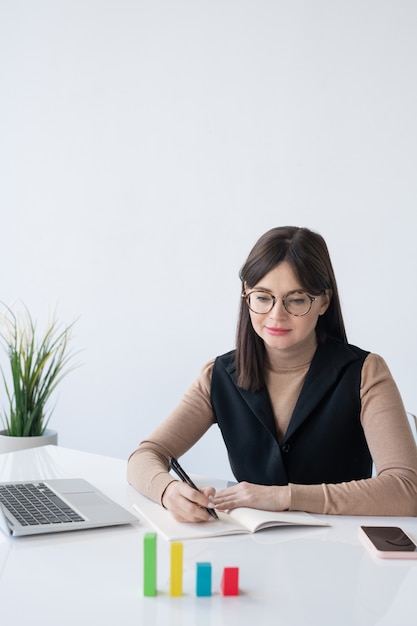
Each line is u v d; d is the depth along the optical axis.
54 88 3.58
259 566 1.19
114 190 3.45
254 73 3.09
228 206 3.17
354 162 2.90
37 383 2.85
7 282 3.79
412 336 2.82
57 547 1.25
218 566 1.19
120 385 3.47
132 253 3.41
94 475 1.72
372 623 0.99
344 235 2.94
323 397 1.73
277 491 1.49
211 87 3.19
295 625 0.98
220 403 1.83
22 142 3.70
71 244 3.58
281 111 3.04
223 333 3.19
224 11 3.14
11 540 1.28
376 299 2.89
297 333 1.65
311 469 1.75
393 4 2.79
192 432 1.84
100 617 1.00
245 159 3.12
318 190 2.97
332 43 2.92
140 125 3.37
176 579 1.07
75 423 3.61
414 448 1.62
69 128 3.55
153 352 3.38
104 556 1.22
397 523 1.44
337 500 1.48
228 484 1.77
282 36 3.02
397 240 2.83
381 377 1.72
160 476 1.55
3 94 3.74
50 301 3.65
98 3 3.43
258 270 1.64
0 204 3.79
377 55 2.83
